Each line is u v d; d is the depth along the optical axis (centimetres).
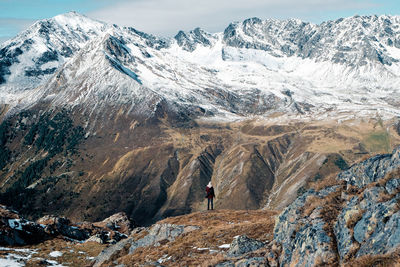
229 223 4706
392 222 1866
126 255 4769
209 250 3541
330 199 2622
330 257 2108
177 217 5500
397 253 1703
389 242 1809
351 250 2016
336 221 2306
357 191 2528
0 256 5962
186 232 4566
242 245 3084
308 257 2234
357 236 2050
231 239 3719
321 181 2956
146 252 4450
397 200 1959
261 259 2603
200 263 3183
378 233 1916
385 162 2428
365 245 1953
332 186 2786
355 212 2188
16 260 5869
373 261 1752
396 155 2348
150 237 5025
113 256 5003
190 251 3656
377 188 2173
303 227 2450
